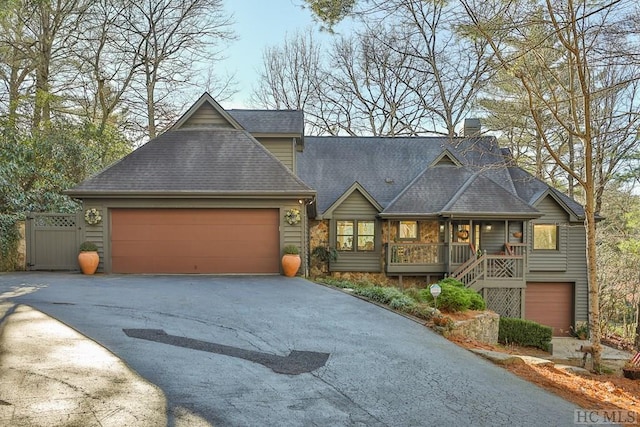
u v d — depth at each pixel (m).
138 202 12.58
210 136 14.43
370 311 8.55
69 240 12.76
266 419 4.01
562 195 17.50
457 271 15.34
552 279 17.05
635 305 20.42
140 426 3.68
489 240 16.83
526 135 19.89
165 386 4.55
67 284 10.34
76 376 4.64
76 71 20.12
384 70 28.39
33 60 18.34
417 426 4.11
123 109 22.81
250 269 12.80
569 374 7.14
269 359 5.68
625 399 6.02
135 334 6.30
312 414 4.19
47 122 17.25
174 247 12.70
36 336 5.92
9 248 12.62
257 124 16.06
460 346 7.12
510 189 17.53
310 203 13.80
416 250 16.45
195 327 6.89
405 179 18.48
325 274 17.30
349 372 5.41
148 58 22.83
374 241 17.41
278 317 7.78
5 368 4.76
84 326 6.55
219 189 12.56
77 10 19.23
